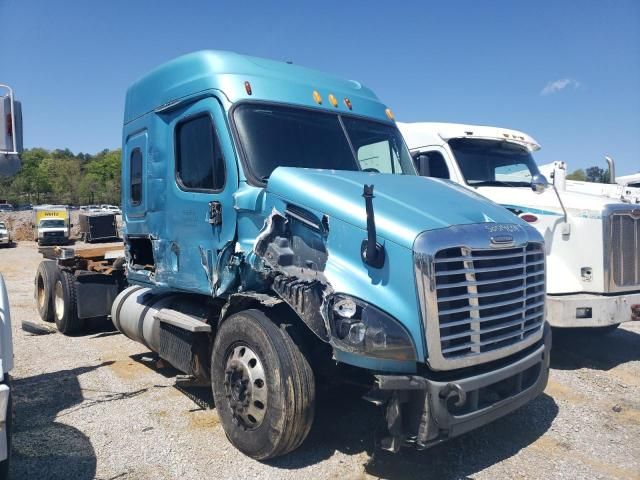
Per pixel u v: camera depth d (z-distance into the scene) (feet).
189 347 17.03
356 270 12.95
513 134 27.86
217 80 16.57
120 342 26.86
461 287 12.55
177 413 17.40
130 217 21.40
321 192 14.01
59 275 28.96
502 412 13.35
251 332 13.98
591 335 27.55
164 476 13.53
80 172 363.76
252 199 15.02
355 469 13.88
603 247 22.35
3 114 13.66
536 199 23.79
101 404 18.21
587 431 16.52
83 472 13.74
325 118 17.66
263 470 13.79
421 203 13.92
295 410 13.16
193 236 17.25
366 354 12.09
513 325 13.60
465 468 14.15
